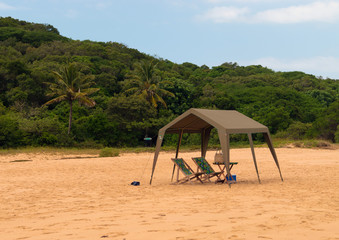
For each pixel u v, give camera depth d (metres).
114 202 8.51
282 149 31.83
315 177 13.50
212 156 27.33
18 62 49.31
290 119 52.78
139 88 51.19
